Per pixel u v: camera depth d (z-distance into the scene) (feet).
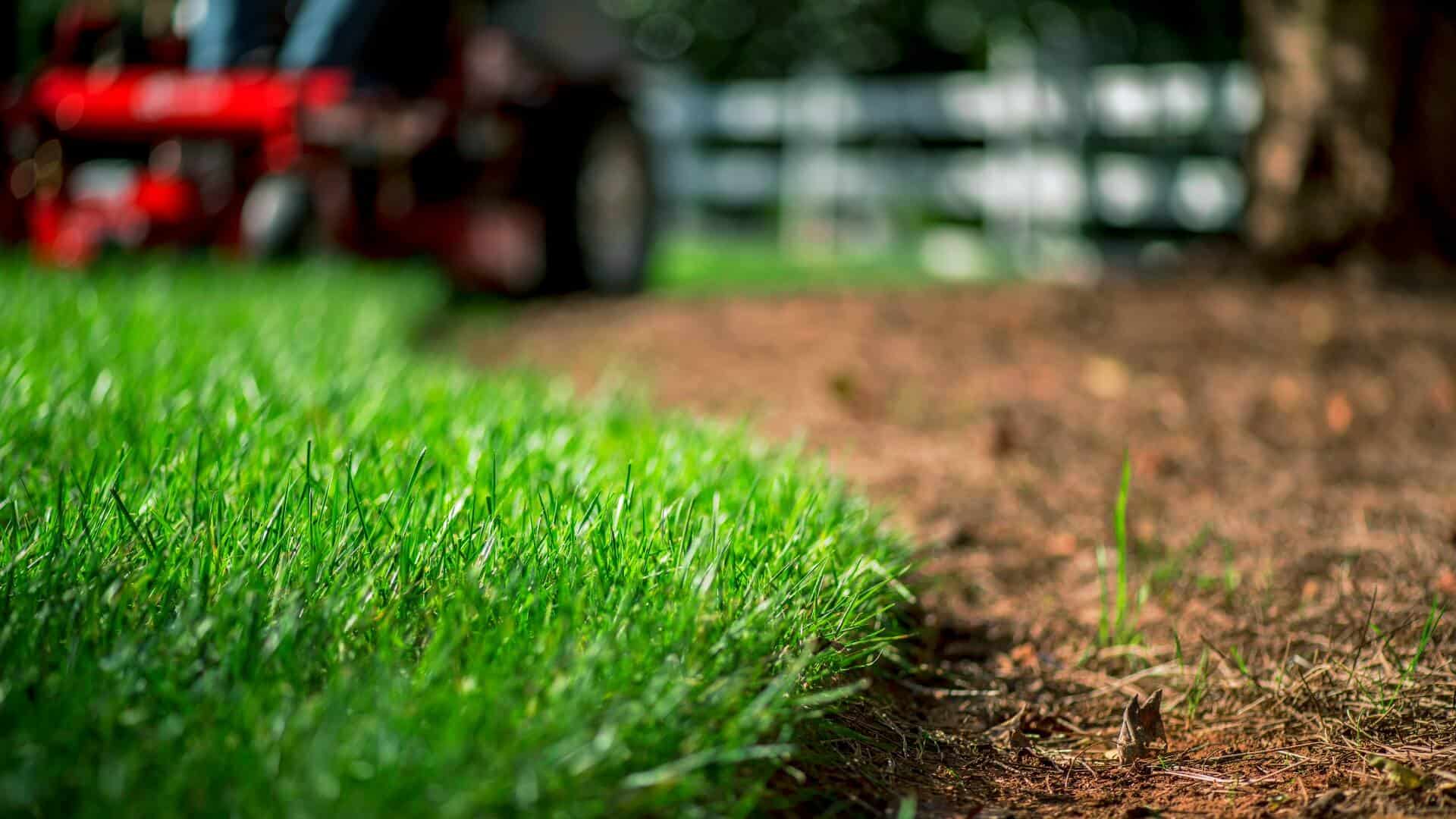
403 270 25.22
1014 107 43.60
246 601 6.75
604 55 30.63
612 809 5.85
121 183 23.99
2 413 10.75
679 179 57.16
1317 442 15.31
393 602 7.15
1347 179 24.63
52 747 5.63
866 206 51.24
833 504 9.78
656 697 6.32
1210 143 44.32
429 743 5.71
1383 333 19.57
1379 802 7.14
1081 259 42.19
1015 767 8.02
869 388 18.04
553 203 28.58
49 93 24.36
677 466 10.28
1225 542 11.58
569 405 13.47
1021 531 12.18
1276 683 8.88
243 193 23.90
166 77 24.72
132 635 6.48
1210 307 21.75
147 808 5.30
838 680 8.06
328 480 9.36
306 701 6.10
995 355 19.66
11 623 6.51
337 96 24.35
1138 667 9.37
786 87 55.01
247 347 15.08
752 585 7.70
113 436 10.54
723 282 36.04
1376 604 9.93
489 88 27.20
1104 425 16.08
